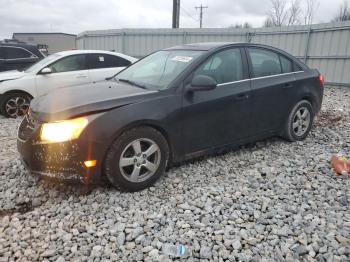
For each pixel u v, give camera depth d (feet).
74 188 12.28
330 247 9.04
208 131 13.65
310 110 17.67
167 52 15.69
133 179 11.82
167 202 11.39
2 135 19.79
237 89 14.28
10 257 8.75
